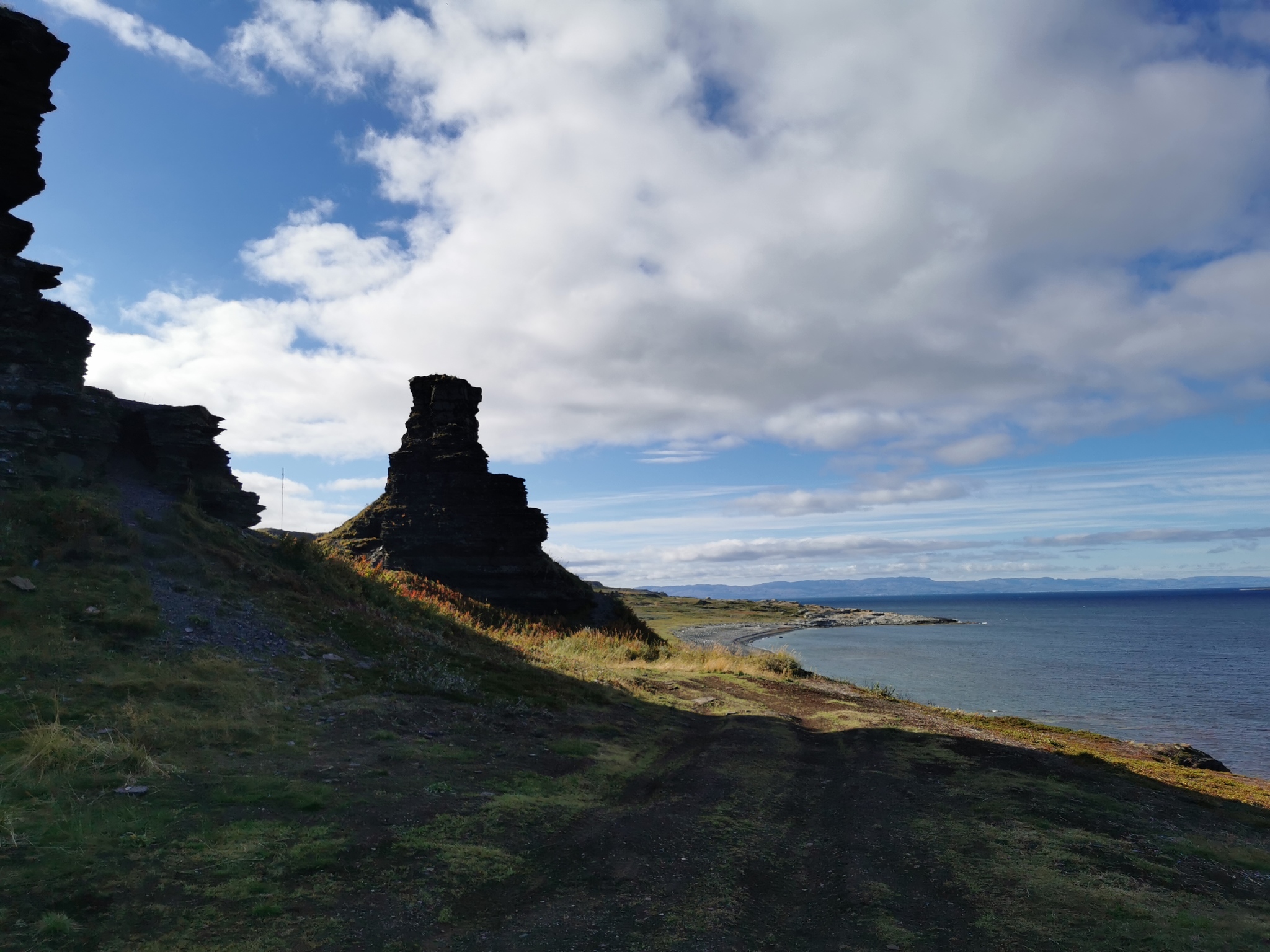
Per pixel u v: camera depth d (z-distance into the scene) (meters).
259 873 6.26
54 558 14.26
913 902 6.99
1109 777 12.96
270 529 27.97
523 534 39.59
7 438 16.67
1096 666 61.69
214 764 8.81
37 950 4.77
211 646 13.16
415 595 24.11
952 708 36.91
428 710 12.92
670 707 17.73
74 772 7.77
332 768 9.27
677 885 7.03
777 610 171.88
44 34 18.48
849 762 13.02
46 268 18.47
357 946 5.30
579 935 5.82
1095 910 6.84
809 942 6.07
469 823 8.06
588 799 9.65
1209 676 53.53
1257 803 12.41
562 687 17.12
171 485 20.66
